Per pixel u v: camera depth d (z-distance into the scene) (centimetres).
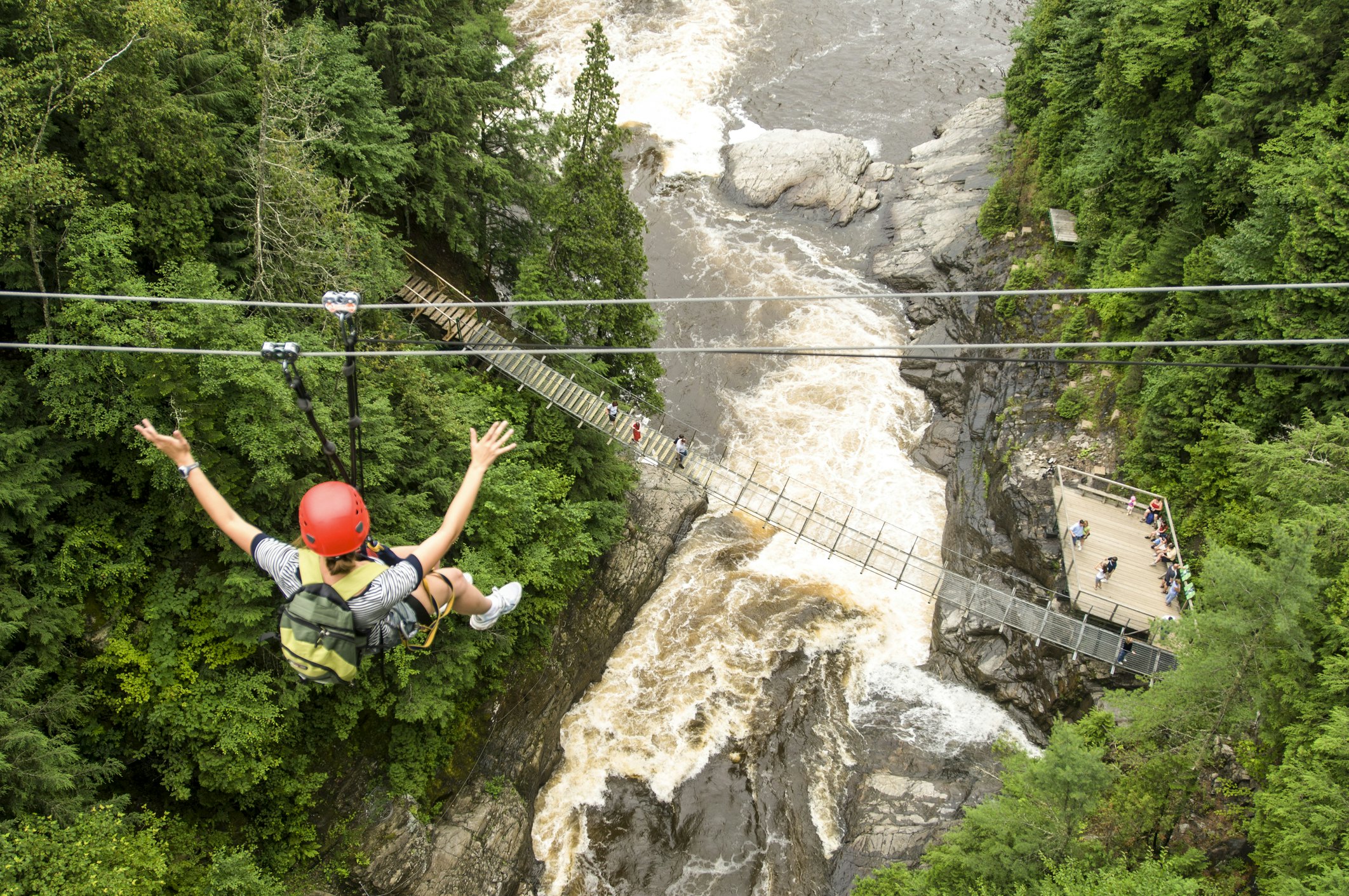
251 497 2461
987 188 5181
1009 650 3506
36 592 2247
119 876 1988
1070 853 2247
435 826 2883
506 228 4122
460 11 3609
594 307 3350
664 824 3172
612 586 3588
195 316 2325
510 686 3147
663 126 5784
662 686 3512
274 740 2495
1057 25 4397
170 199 2519
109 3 2262
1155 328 3559
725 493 4119
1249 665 2311
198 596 2462
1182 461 3475
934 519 4106
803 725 3422
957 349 4584
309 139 2738
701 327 4772
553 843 3103
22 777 2053
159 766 2400
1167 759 2447
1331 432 2605
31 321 2328
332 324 2748
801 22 6719
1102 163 4000
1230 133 3300
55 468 2283
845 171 5388
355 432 720
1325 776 2042
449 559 3028
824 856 3058
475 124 3869
